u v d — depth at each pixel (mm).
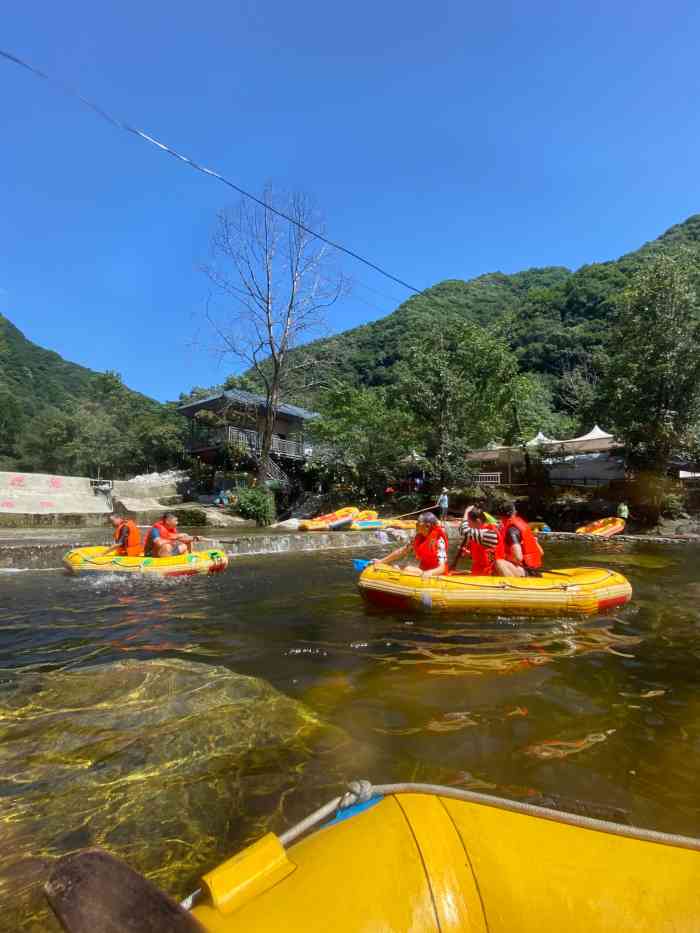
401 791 1549
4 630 5297
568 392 43594
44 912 1683
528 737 2861
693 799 2283
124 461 37156
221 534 16953
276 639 4836
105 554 8953
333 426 27547
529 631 5008
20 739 2824
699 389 20234
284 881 1085
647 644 4602
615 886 1122
